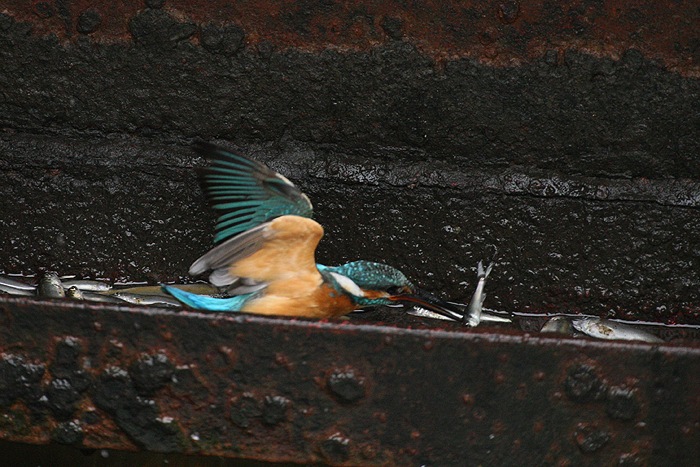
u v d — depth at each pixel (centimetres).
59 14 1116
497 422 748
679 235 1127
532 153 1128
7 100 1142
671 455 745
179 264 1171
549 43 1092
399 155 1145
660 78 1088
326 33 1109
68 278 1169
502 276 1146
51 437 763
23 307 744
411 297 1016
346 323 744
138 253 1170
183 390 752
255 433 757
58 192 1157
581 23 1085
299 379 748
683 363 736
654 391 740
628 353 736
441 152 1139
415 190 1138
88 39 1120
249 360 747
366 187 1142
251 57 1116
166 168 1150
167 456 998
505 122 1116
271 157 1148
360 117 1131
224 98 1134
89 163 1152
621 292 1141
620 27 1084
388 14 1102
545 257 1141
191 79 1129
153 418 755
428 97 1116
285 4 1105
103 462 1002
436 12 1097
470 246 1145
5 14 1112
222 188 930
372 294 989
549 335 745
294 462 760
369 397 749
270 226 888
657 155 1116
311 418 753
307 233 897
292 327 741
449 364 743
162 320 744
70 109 1145
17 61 1126
